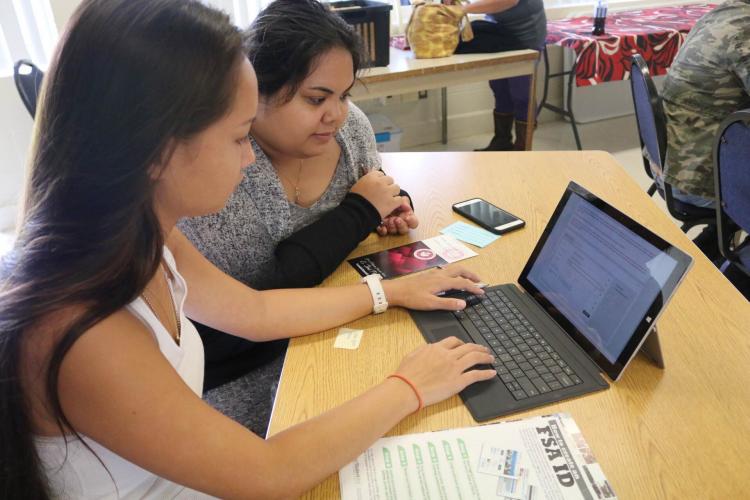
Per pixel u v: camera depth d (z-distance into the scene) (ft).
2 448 2.00
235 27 2.10
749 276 5.82
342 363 3.04
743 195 5.23
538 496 2.26
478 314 3.35
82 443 2.11
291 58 3.32
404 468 2.41
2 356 1.89
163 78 1.84
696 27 7.11
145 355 2.02
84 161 1.87
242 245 3.86
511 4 9.69
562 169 5.37
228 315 3.17
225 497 2.17
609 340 2.85
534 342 3.09
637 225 2.87
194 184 2.10
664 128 6.47
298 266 3.68
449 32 9.53
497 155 5.77
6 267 1.98
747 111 4.91
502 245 4.12
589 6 13.79
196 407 2.12
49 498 2.22
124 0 1.86
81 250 1.93
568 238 3.33
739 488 2.26
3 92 8.82
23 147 9.22
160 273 2.72
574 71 11.13
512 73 9.98
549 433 2.53
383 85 8.95
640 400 2.70
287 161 4.07
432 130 13.65
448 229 4.39
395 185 4.33
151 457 2.03
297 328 3.26
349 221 4.01
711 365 2.90
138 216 1.99
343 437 2.41
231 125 2.08
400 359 3.05
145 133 1.85
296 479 2.26
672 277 2.56
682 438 2.49
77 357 1.87
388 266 3.94
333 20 3.45
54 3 8.75
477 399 2.73
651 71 11.49
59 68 1.86
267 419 3.71
